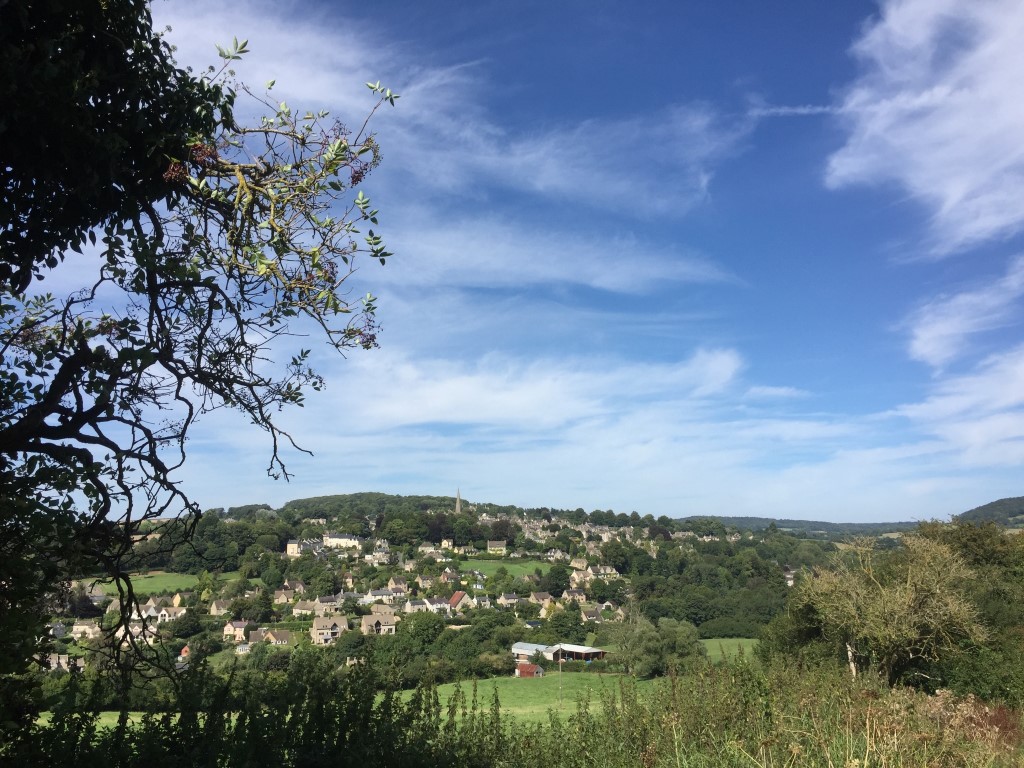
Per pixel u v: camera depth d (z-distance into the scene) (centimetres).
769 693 793
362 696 618
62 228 506
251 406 545
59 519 454
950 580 2239
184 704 512
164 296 506
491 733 720
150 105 509
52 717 464
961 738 724
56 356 514
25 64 420
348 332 516
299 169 514
